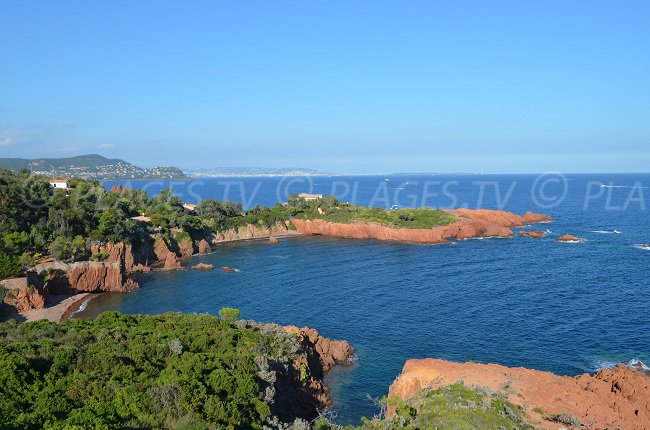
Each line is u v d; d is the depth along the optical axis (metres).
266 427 34.00
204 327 52.84
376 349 62.81
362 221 168.50
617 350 58.84
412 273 106.38
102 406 29.25
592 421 36.44
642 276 96.50
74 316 80.69
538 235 154.88
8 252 86.88
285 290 94.25
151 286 101.81
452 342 63.53
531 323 69.44
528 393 40.69
